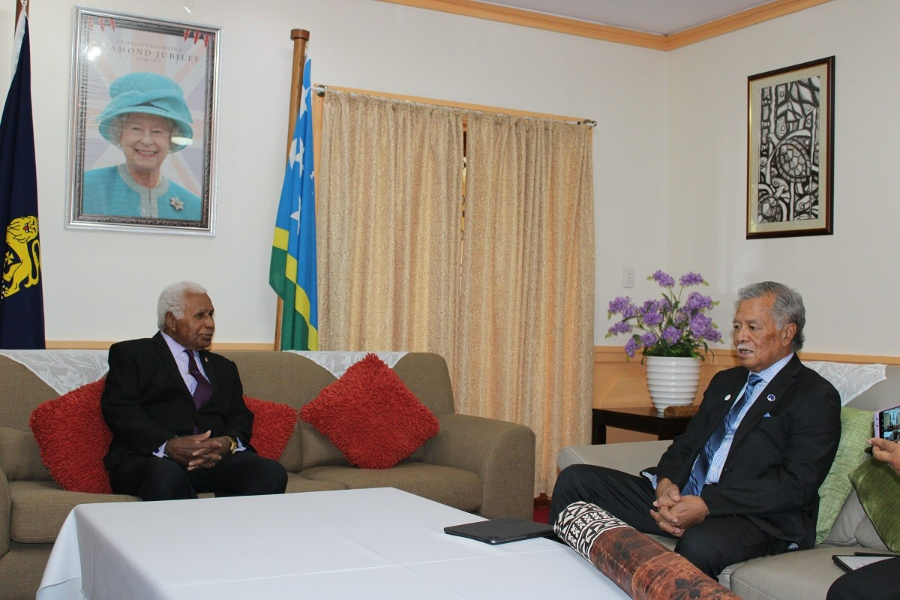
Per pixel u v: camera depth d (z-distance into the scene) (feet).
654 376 14.52
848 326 13.37
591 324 15.44
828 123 13.66
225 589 4.27
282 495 6.91
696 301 14.26
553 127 15.25
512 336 14.61
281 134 13.51
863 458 7.75
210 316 9.74
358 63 14.02
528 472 10.40
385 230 13.73
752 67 15.06
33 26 11.98
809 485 7.41
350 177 13.50
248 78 13.29
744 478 7.75
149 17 12.57
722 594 4.07
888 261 12.83
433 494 9.77
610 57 16.25
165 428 9.11
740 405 8.29
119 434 8.71
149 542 5.19
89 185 12.28
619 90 16.33
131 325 12.55
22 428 9.12
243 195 13.25
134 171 12.54
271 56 13.44
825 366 8.84
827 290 13.70
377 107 13.74
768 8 14.66
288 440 10.34
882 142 12.96
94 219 12.30
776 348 8.13
